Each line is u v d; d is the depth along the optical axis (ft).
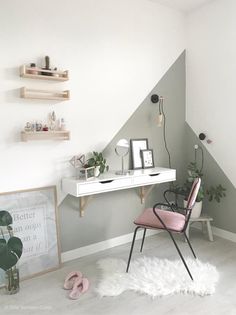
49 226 8.47
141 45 10.30
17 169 7.93
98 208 9.73
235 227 10.54
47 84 8.28
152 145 11.06
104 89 9.49
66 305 6.70
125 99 10.07
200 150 11.60
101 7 9.16
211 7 10.52
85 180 8.37
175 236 11.01
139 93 10.43
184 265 8.15
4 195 7.68
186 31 11.57
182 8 11.06
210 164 11.26
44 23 8.07
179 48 11.46
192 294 7.07
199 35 11.07
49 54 8.23
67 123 8.77
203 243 10.32
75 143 8.98
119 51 9.74
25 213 8.02
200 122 11.46
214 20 10.46
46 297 7.04
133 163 10.37
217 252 9.52
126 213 10.50
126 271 8.13
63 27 8.43
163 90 11.15
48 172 8.50
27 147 8.05
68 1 8.46
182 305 6.66
